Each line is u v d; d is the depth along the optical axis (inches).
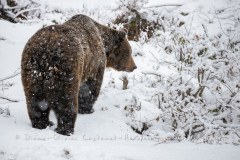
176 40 1021.8
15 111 699.4
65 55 578.9
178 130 654.5
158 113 753.6
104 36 773.3
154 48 1021.8
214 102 768.9
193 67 797.2
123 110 773.3
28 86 585.3
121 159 493.4
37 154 490.0
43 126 619.2
